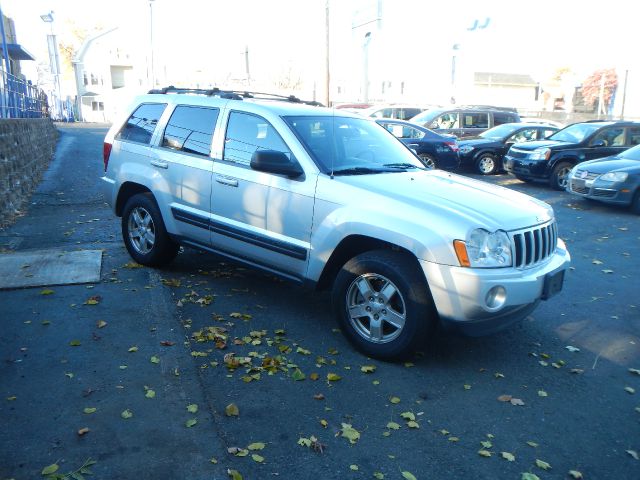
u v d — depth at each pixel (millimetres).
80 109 54125
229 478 2977
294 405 3732
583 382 4285
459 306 3973
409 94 49375
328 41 19406
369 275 4379
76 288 5535
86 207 10133
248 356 4348
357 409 3734
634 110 49594
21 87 15109
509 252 4148
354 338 4520
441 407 3820
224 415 3572
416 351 4375
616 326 5410
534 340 5012
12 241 7488
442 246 3980
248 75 30062
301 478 3033
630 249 8367
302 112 5363
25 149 11555
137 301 5273
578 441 3527
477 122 19016
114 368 4023
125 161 6441
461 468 3199
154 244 6148
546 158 13836
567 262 4758
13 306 5027
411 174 5105
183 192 5758
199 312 5188
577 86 56062
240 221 5250
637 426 3725
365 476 3082
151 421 3414
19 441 3168
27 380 3816
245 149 5285
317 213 4637
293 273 4953
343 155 5086
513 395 4035
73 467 2977
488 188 5051
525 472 3193
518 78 56500
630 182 10859
